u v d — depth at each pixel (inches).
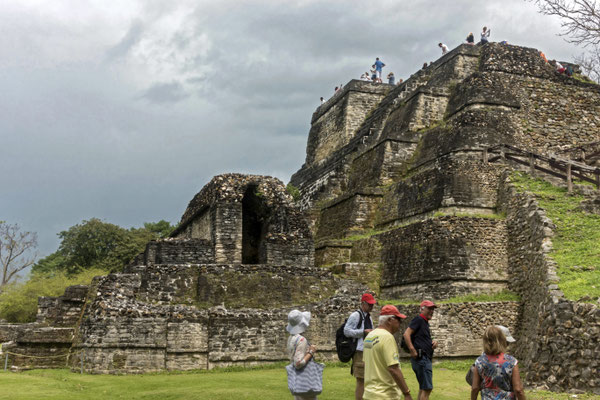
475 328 746.8
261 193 932.6
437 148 1032.8
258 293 733.9
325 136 1600.6
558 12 950.4
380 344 290.0
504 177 909.2
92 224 1668.3
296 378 313.3
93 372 606.5
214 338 655.1
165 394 458.6
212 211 911.0
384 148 1136.2
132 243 1653.5
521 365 696.4
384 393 286.5
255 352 665.0
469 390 506.9
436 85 1256.8
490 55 1162.0
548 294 621.0
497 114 1047.6
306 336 690.8
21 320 1238.9
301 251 900.0
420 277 845.8
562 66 1235.9
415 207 975.0
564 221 756.6
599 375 506.6
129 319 631.8
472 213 901.8
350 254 1013.8
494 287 818.8
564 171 892.0
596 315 525.7
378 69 1582.2
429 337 364.8
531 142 1045.2
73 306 724.7
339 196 1162.0
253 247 1041.5
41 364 651.5
